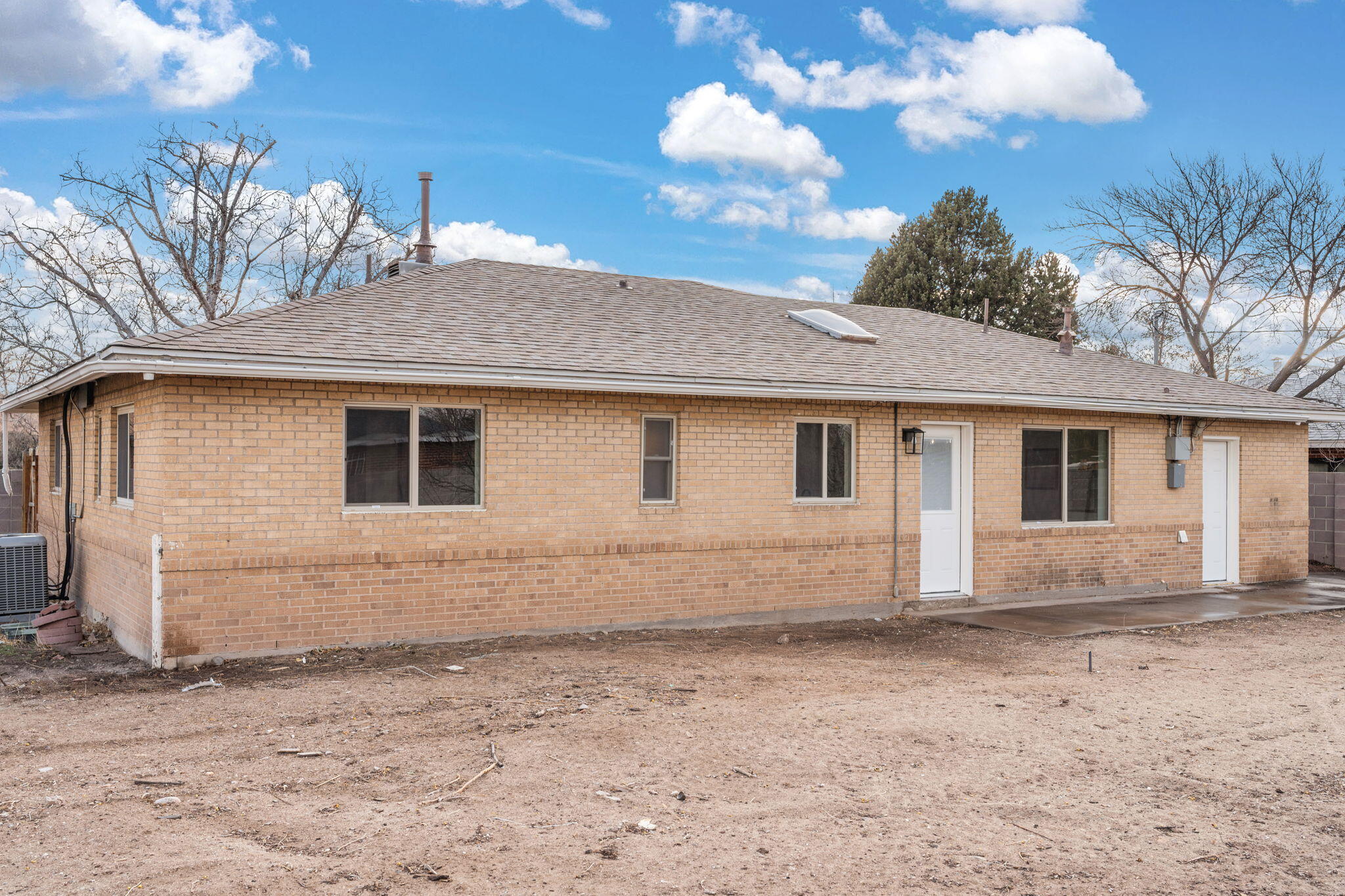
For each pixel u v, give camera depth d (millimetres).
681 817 5434
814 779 6117
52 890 4383
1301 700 8320
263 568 9414
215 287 29500
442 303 12234
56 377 11195
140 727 7133
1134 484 15242
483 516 10484
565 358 10727
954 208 39438
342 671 8961
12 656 9961
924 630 11922
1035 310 38969
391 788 5797
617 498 11258
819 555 12609
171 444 9016
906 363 13922
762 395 11547
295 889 4418
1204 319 31234
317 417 9641
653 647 10352
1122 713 7840
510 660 9508
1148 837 5285
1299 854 5082
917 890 4566
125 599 10344
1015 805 5734
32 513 16812
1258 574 16766
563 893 4457
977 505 13852
